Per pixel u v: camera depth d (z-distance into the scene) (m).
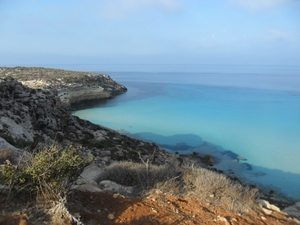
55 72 66.31
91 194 5.70
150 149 20.44
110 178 7.55
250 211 6.28
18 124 12.92
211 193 6.76
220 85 83.12
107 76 68.00
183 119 35.75
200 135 28.58
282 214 6.84
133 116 37.25
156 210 5.32
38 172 4.56
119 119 35.19
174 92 64.88
